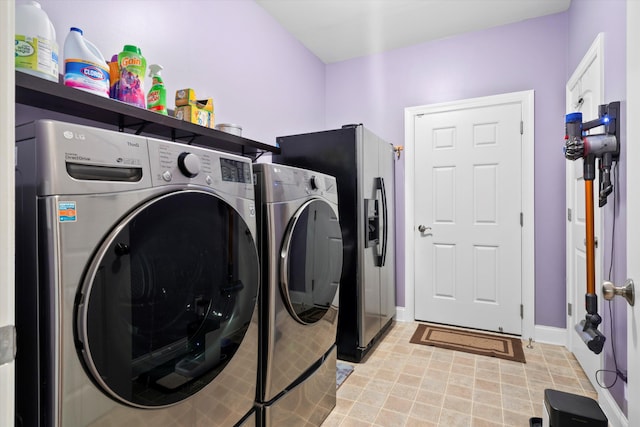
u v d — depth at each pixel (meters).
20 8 1.08
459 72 3.07
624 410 1.57
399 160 3.30
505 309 2.90
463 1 2.58
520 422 1.68
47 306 0.68
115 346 0.77
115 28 1.59
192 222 0.98
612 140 1.45
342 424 1.68
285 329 1.41
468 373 2.20
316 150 2.50
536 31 2.79
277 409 1.36
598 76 1.88
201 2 2.07
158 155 0.90
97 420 0.75
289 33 3.02
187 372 0.97
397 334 2.90
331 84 3.65
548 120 2.74
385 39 3.15
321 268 1.68
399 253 3.29
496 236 2.94
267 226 1.34
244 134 2.44
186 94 1.72
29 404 0.72
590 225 1.25
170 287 0.92
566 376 2.14
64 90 1.12
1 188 0.52
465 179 3.05
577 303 2.41
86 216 0.73
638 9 0.84
